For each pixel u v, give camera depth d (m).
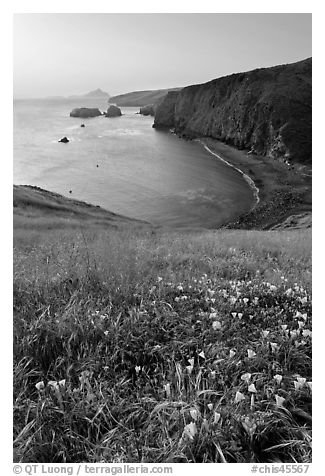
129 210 63.59
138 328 4.71
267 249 12.17
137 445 3.18
